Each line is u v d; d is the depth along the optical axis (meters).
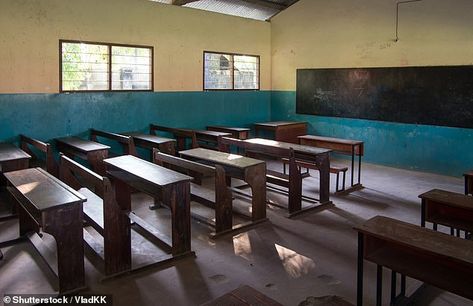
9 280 3.28
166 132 7.68
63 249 3.02
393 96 7.50
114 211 3.27
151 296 3.04
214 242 4.06
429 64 6.99
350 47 8.02
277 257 3.72
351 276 3.35
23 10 5.90
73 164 4.21
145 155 7.27
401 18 7.25
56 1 6.18
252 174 4.46
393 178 6.83
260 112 9.36
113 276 3.27
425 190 6.05
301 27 8.77
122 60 7.05
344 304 2.32
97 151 5.55
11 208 4.85
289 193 4.84
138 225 4.02
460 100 6.69
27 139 5.88
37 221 3.14
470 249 2.31
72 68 6.51
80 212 3.06
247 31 8.87
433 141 7.08
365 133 7.99
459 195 3.53
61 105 6.41
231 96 8.72
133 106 7.23
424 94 7.10
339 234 4.29
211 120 8.43
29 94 6.09
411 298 2.97
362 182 6.54
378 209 5.16
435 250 2.30
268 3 8.67
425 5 6.93
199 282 3.25
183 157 5.31
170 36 7.57
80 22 6.44
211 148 7.72
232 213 4.66
